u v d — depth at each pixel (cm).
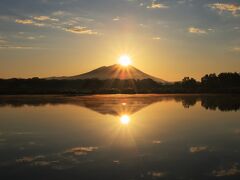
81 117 3369
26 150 1872
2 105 5094
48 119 3222
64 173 1432
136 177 1377
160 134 2358
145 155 1738
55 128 2650
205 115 3578
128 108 4428
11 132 2478
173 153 1778
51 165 1553
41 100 6438
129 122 2972
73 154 1769
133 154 1762
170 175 1399
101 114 3656
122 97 7825
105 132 2447
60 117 3384
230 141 2097
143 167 1515
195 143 2038
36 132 2469
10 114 3725
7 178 1376
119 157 1700
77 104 5200
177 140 2134
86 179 1355
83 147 1939
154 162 1598
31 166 1539
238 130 2528
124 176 1390
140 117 3362
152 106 4819
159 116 3466
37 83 16162
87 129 2588
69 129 2591
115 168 1501
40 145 2002
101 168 1501
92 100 6406
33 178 1371
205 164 1559
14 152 1823
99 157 1700
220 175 1393
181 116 3453
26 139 2197
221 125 2794
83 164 1567
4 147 1952
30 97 7962
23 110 4212
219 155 1728
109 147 1936
